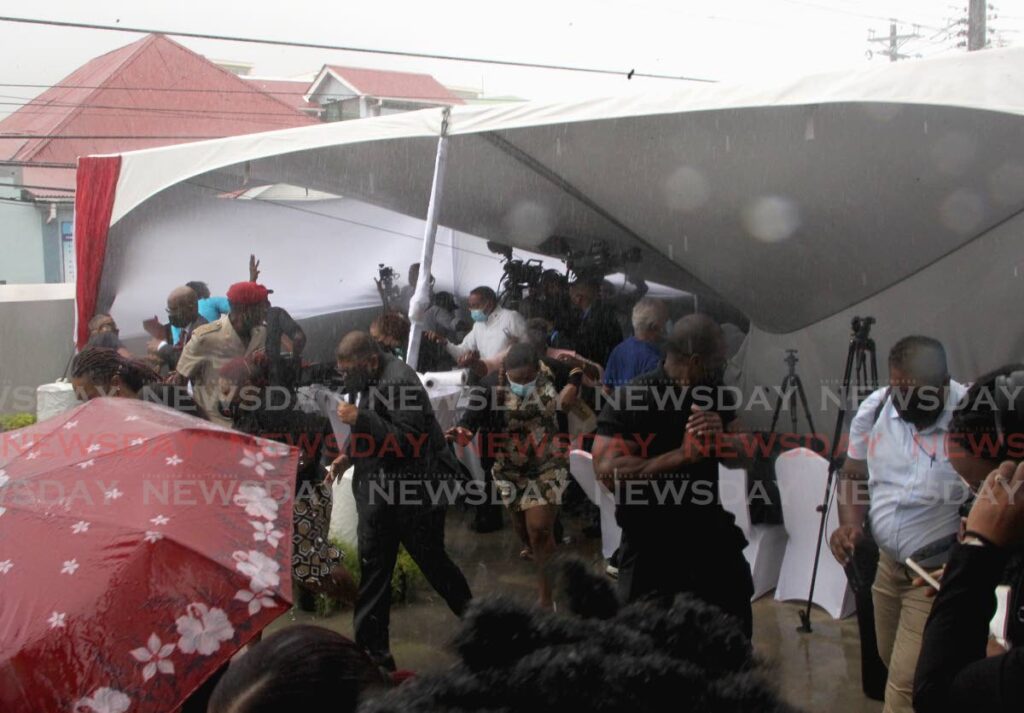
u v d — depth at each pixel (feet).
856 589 14.15
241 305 21.11
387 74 155.63
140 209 32.86
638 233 29.12
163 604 7.86
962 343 25.41
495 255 48.01
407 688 4.07
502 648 4.14
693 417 11.51
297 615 18.51
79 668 7.43
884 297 27.17
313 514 15.02
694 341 11.78
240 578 8.19
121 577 7.85
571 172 25.58
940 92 15.76
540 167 25.63
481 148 24.68
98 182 28.99
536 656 3.89
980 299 24.97
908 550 11.97
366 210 45.91
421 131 21.66
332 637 5.82
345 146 25.71
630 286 35.94
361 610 15.44
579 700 3.71
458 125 21.29
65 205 115.24
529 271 34.42
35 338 37.52
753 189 24.21
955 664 5.37
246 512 8.95
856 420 13.10
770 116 19.83
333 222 45.70
